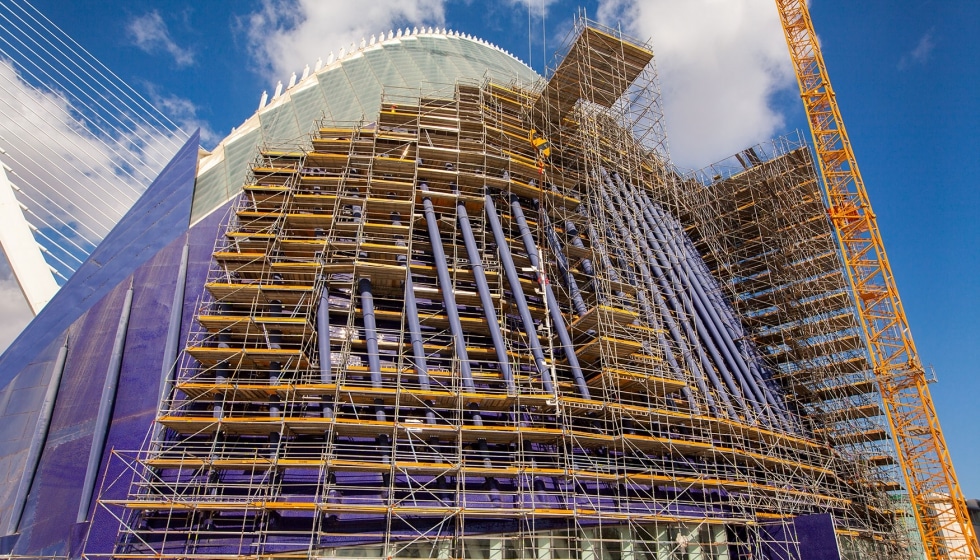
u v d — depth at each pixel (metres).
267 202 42.66
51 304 41.16
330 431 31.30
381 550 31.08
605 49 53.31
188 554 28.97
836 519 47.00
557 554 34.22
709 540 38.81
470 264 42.84
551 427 37.66
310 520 31.06
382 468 30.84
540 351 38.50
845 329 63.34
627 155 58.50
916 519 55.69
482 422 36.03
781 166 68.38
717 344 51.25
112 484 32.62
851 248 63.25
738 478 41.09
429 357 37.25
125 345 37.28
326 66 63.47
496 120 51.41
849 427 59.19
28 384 36.88
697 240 68.44
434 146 47.22
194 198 45.00
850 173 64.31
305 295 37.41
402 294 41.25
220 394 33.88
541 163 49.19
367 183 42.47
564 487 35.94
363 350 38.38
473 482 34.19
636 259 49.72
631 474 36.81
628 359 42.19
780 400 55.06
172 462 30.11
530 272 45.16
